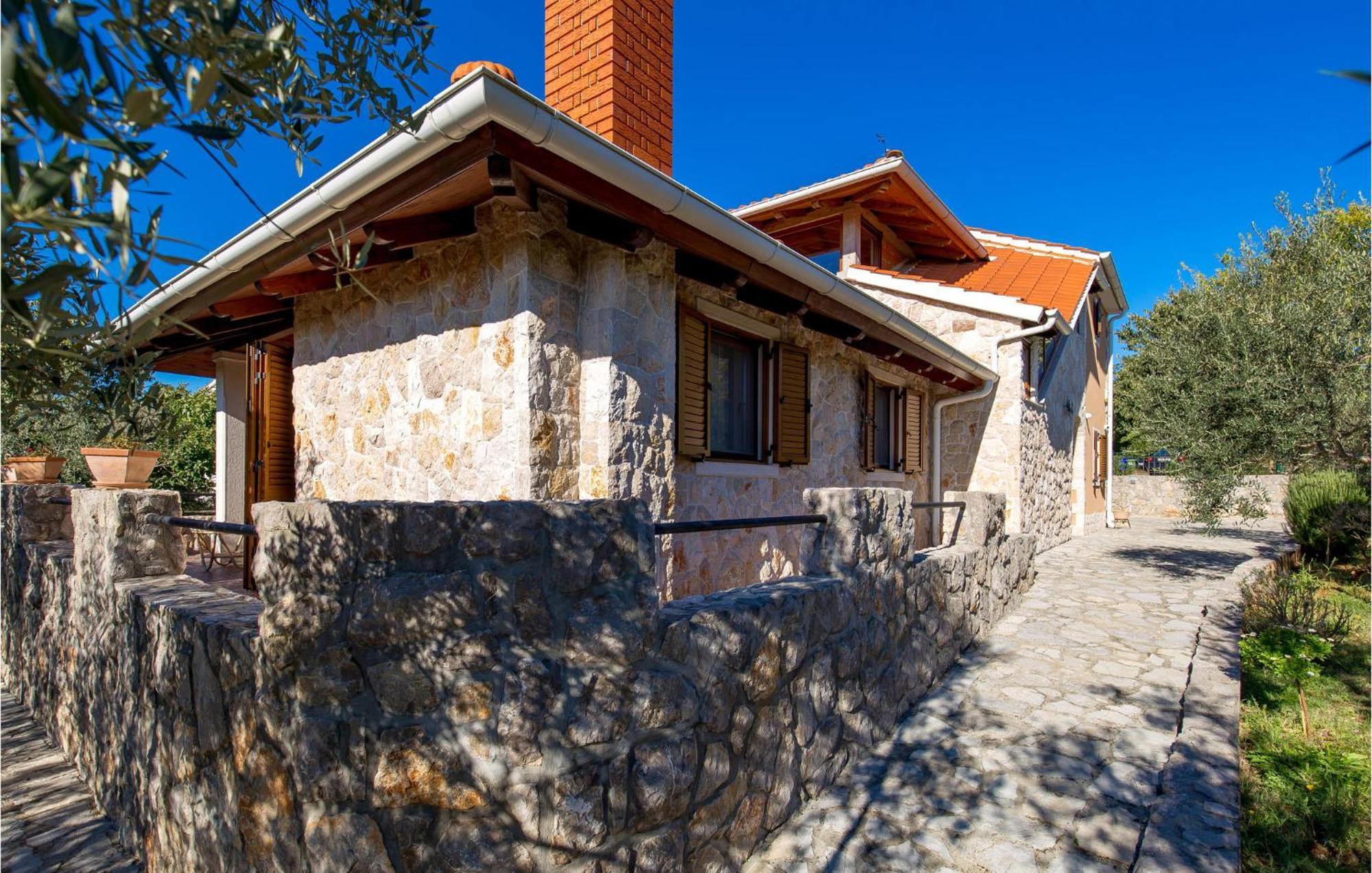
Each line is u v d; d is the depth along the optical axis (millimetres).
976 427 10195
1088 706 4418
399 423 4785
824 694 3389
